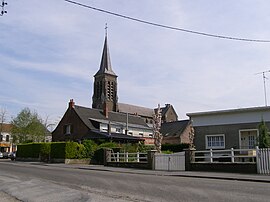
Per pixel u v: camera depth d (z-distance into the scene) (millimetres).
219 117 28766
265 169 18750
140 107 92500
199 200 9805
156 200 9969
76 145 34625
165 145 38781
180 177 17766
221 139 28453
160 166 23984
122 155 30609
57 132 55875
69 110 55062
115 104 87562
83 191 12062
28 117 58469
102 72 88625
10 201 10531
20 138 57562
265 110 26641
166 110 95000
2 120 63500
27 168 24625
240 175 17766
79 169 24594
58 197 10859
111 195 11062
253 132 27156
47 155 37156
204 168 21406
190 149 22344
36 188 12992
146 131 63719
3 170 22281
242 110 27438
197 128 29703
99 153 33438
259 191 11461
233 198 10047
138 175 18922
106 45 90875
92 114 56375
